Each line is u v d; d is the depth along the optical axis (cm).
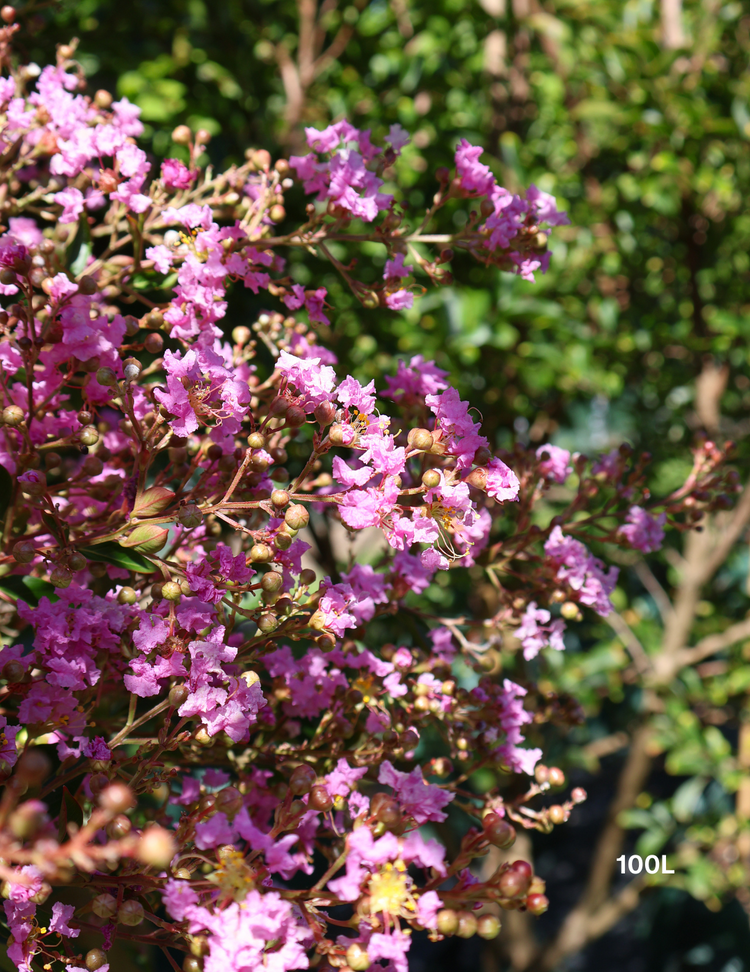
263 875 84
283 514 88
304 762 96
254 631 102
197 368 89
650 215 227
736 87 199
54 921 86
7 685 89
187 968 84
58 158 98
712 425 232
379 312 169
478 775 184
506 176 188
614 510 107
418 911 84
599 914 249
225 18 190
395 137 100
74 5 154
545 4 219
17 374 95
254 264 100
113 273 101
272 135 189
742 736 251
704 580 229
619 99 210
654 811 249
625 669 248
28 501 90
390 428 101
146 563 92
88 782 90
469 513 88
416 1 197
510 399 206
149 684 88
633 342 220
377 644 124
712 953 258
